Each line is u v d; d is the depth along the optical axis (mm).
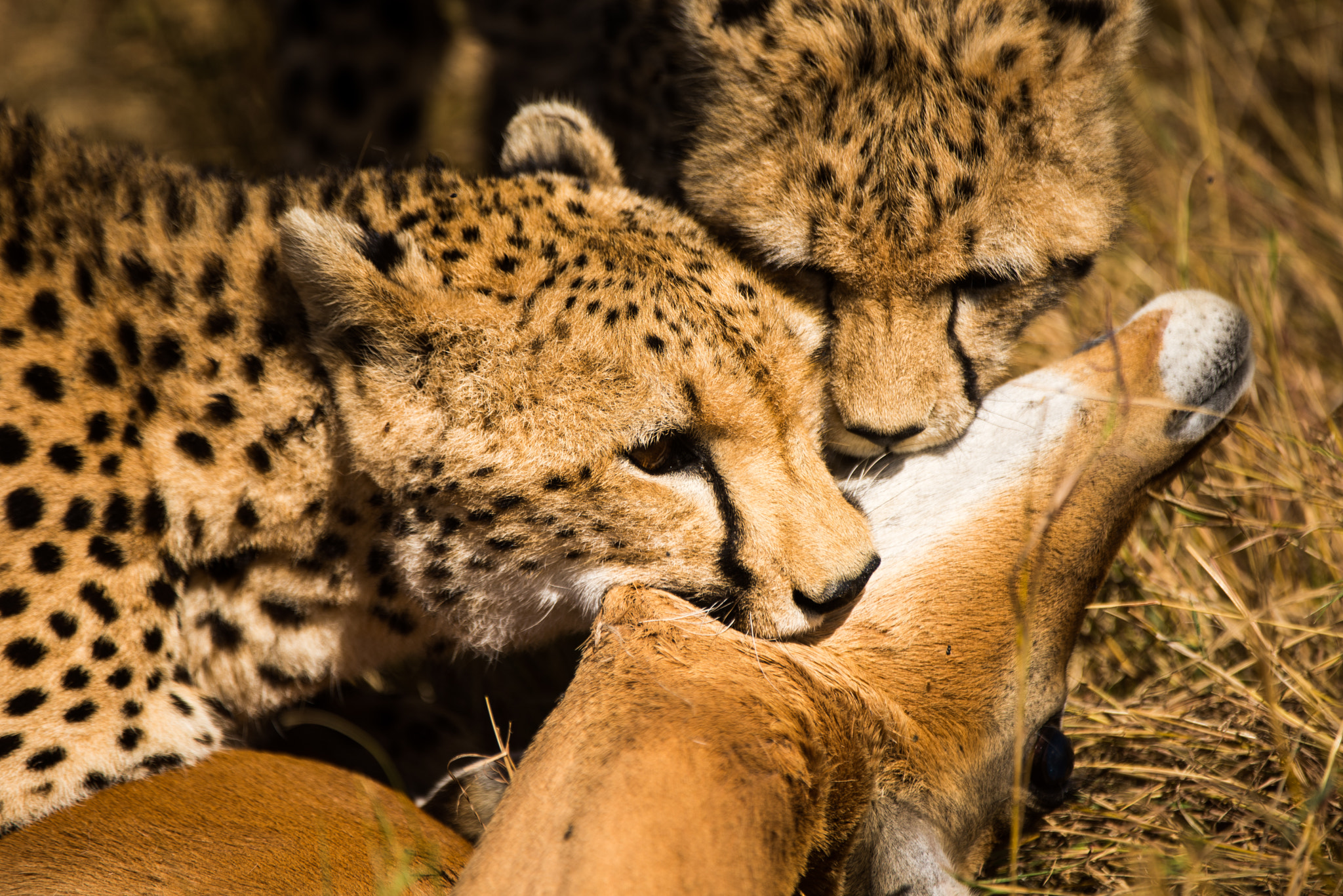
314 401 6098
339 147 10570
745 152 7074
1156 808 6340
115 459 5934
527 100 10203
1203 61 11234
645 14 8305
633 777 4191
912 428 6516
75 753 5773
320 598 6406
